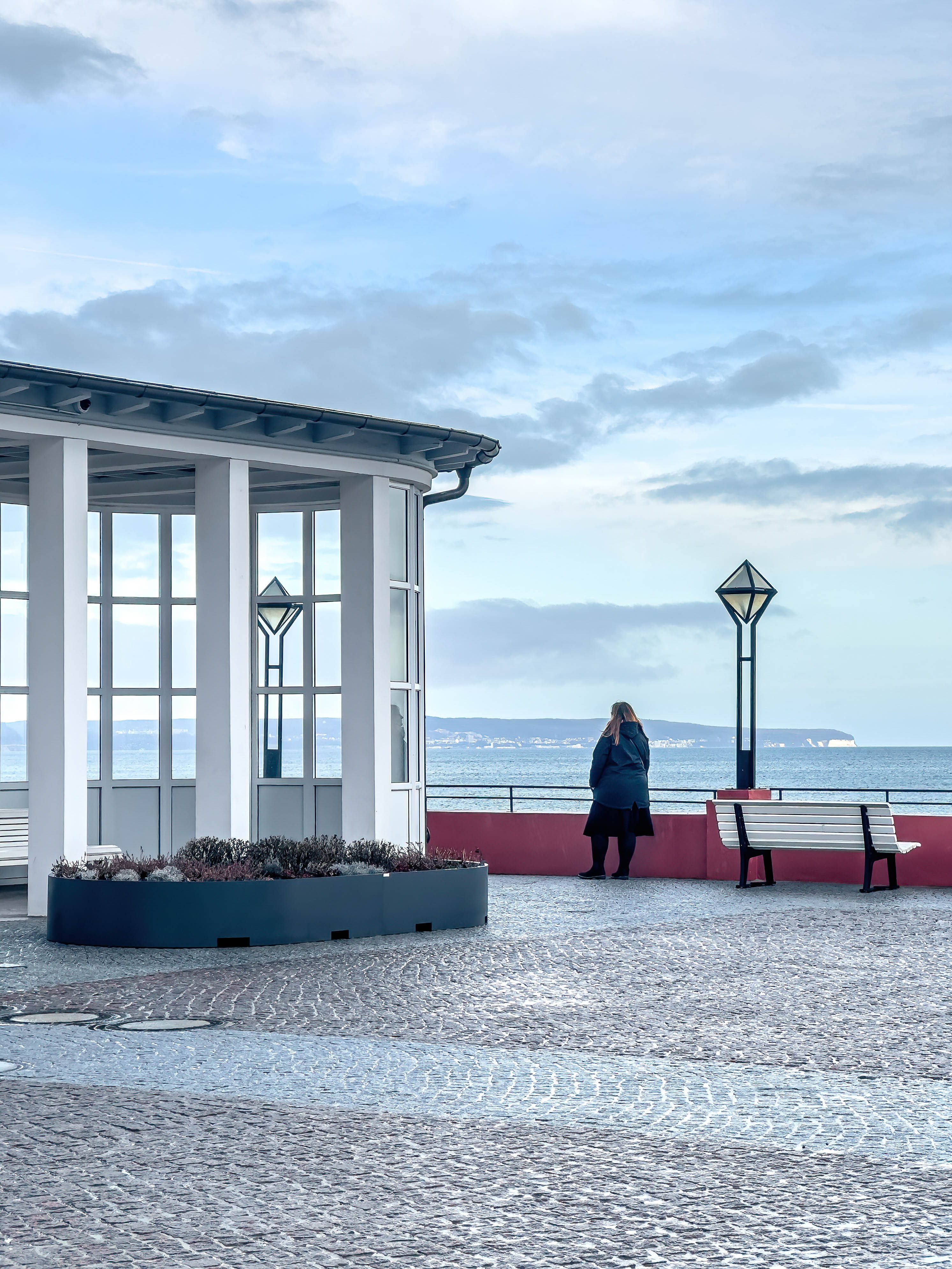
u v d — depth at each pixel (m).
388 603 15.95
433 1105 6.69
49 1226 5.00
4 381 12.75
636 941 12.12
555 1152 5.89
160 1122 6.38
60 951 11.59
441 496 17.36
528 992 9.71
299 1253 4.73
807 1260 4.65
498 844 18.81
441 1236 4.89
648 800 17.77
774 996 9.55
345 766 15.88
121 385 13.19
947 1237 4.86
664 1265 4.62
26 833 16.44
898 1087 7.04
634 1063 7.58
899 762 172.25
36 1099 6.81
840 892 16.16
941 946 11.81
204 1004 9.27
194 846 12.98
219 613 14.63
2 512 17.00
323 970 10.61
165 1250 4.77
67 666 13.57
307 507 17.53
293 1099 6.79
